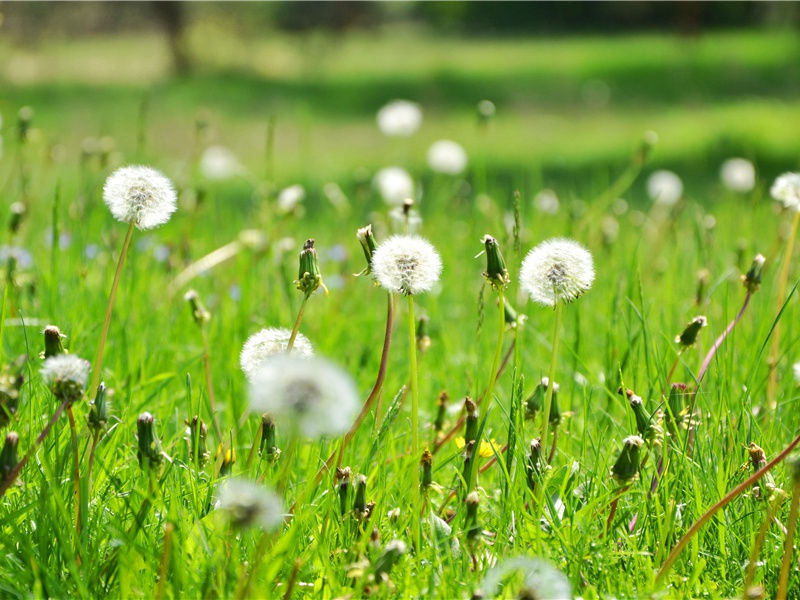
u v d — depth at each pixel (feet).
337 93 98.37
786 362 14.14
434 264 9.18
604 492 10.21
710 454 10.43
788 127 55.72
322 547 9.04
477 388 12.62
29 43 130.41
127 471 10.65
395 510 9.67
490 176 48.01
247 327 15.99
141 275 17.83
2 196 21.95
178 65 124.98
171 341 15.69
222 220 24.35
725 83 97.91
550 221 23.15
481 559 9.43
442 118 82.38
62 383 8.41
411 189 24.32
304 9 145.38
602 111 83.92
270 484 9.33
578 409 13.51
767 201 33.42
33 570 8.28
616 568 9.39
